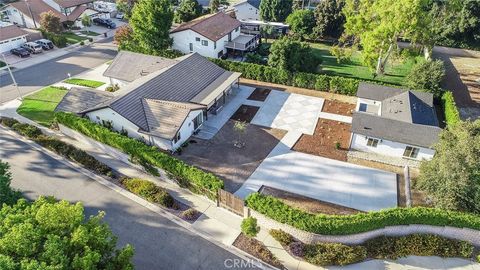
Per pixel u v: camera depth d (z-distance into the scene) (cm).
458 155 2466
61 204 1747
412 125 3334
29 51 5781
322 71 5297
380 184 3030
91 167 3091
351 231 2361
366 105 4144
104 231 1772
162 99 3675
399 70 5325
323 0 6744
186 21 6838
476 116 4116
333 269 2267
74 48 6078
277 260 2305
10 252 1527
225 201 2656
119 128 3491
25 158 3238
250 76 4984
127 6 7688
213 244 2416
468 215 2397
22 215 1708
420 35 4425
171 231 2508
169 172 2892
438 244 2402
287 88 4750
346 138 3641
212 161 3250
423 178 2714
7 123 3703
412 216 2408
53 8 7200
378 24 4625
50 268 1418
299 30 6750
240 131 3703
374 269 2275
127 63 4572
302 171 3152
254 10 7950
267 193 2886
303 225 2338
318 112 4138
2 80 4825
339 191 2934
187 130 3516
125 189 2886
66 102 3778
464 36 6669
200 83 4159
